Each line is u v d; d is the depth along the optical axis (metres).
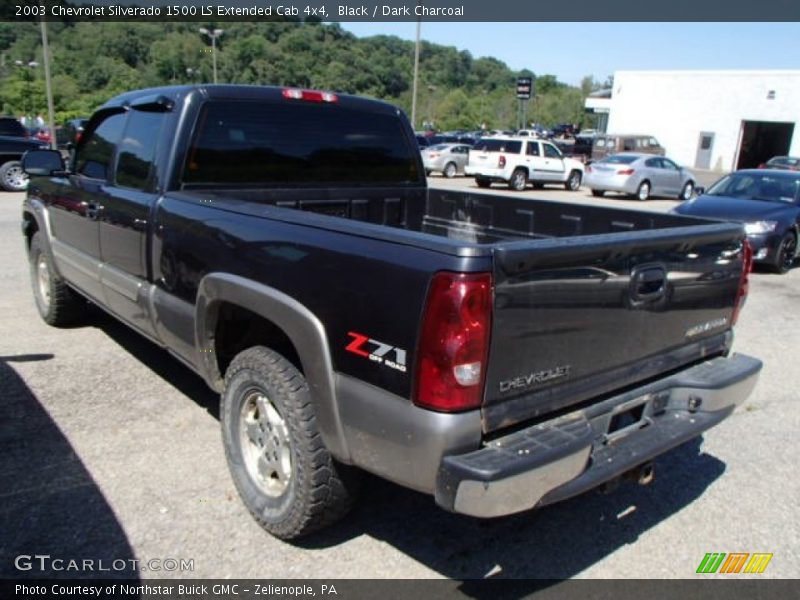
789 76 36.78
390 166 4.82
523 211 4.50
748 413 4.66
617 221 3.97
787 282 9.58
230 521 3.09
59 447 3.69
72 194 4.77
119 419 4.05
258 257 2.86
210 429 3.96
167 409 4.20
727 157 40.12
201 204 3.33
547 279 2.33
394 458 2.36
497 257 2.18
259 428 3.04
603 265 2.52
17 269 7.92
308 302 2.61
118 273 4.17
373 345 2.37
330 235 2.58
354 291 2.42
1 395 4.35
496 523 3.20
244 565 2.81
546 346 2.40
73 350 5.22
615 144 30.20
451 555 2.94
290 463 2.83
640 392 2.86
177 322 3.51
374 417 2.38
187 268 3.37
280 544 2.96
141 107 4.11
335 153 4.46
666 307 2.86
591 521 3.26
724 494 3.55
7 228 10.65
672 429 2.89
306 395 2.74
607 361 2.66
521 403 2.37
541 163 23.55
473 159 23.91
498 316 2.22
